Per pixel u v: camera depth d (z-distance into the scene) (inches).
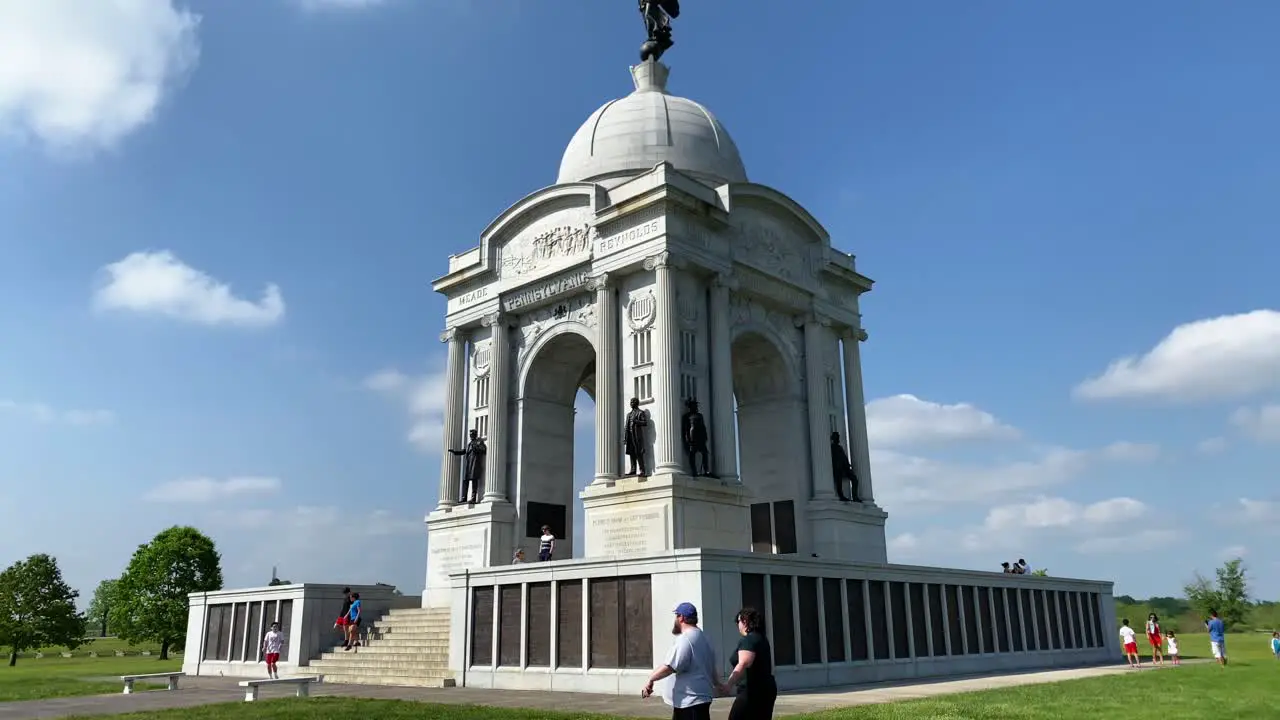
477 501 1987.0
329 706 1017.5
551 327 1996.8
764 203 2003.0
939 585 1561.3
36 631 3597.4
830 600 1328.7
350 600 1739.7
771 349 2032.5
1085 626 1978.3
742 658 520.4
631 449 1694.1
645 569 1183.6
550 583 1298.0
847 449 2126.0
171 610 3400.6
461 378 2134.6
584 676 1219.2
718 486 1684.3
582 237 1925.4
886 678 1380.4
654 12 2454.5
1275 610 5664.4
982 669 1595.7
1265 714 853.8
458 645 1412.4
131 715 973.8
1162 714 849.5
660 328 1723.7
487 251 2106.3
